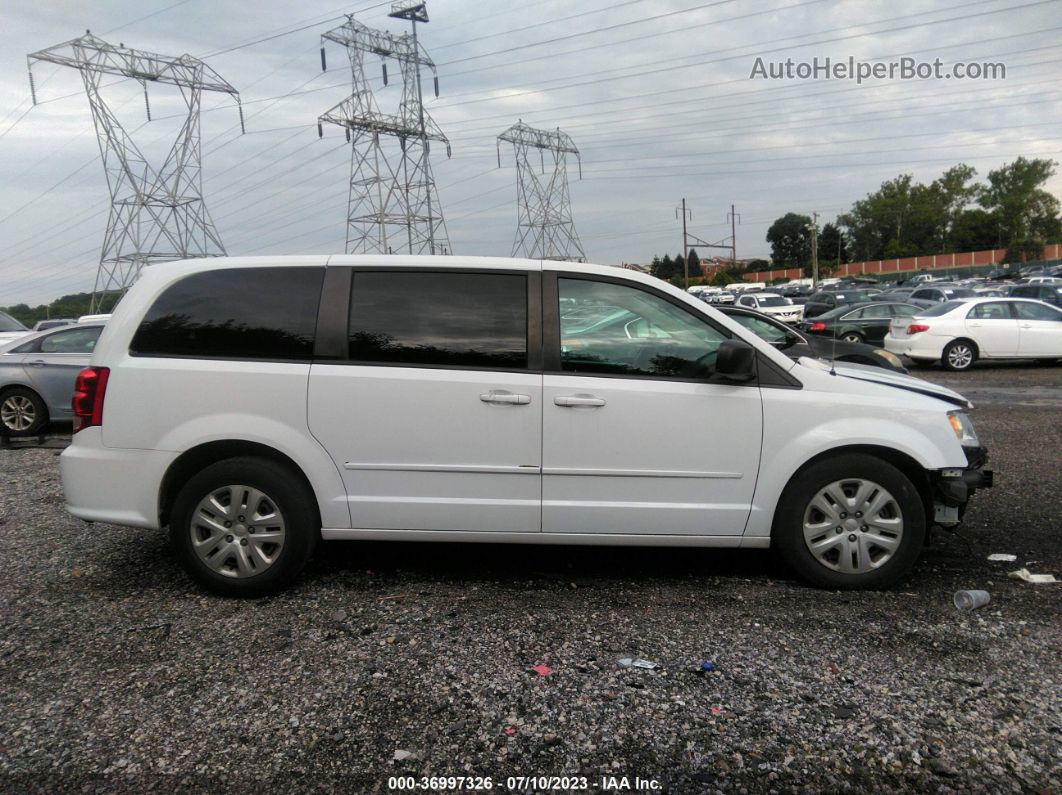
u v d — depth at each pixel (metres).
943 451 4.03
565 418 3.94
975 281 56.09
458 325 4.02
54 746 2.71
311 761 2.62
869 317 19.98
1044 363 17.08
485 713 2.91
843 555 4.05
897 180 115.00
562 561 4.62
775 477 4.00
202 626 3.68
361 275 4.07
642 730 2.80
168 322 4.04
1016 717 2.86
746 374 3.85
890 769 2.57
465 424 3.94
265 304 4.05
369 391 3.94
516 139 65.38
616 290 4.10
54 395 9.44
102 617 3.79
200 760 2.63
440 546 4.89
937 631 3.59
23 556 4.72
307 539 4.00
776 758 2.63
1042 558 4.60
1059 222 102.75
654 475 3.98
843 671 3.21
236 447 4.00
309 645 3.47
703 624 3.69
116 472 3.97
